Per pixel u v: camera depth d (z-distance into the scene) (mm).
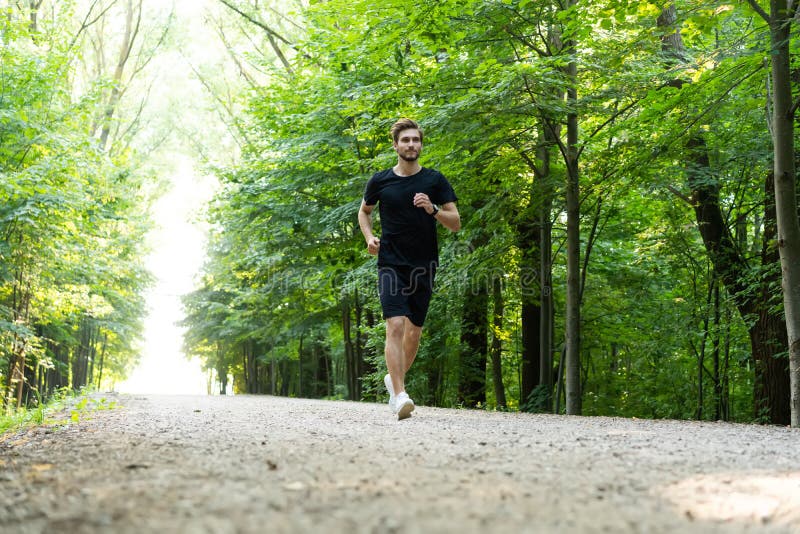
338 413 6445
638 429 4688
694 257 13742
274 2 21641
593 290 15781
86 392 12250
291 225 15641
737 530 1763
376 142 13969
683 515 1912
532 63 9039
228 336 30484
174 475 2426
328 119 14906
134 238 22969
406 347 5418
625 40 9977
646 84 9688
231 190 16719
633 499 2104
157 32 26125
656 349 15156
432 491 2156
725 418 14625
